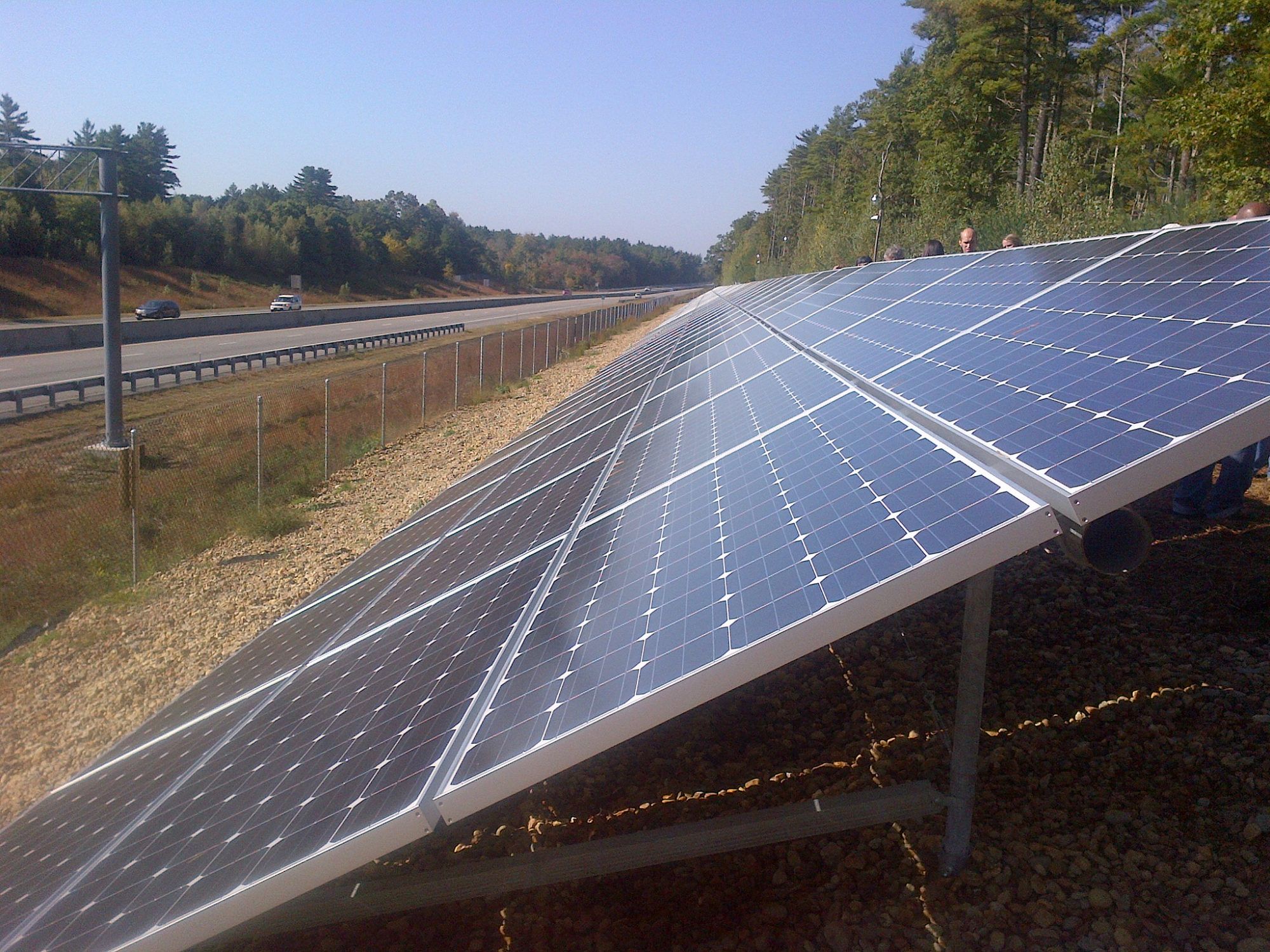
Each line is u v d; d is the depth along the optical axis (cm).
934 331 555
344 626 614
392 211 17162
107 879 385
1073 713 509
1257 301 314
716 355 1055
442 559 672
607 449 743
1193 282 375
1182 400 270
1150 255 458
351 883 403
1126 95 5131
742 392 677
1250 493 802
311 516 1491
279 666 597
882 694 583
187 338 5606
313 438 2147
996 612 670
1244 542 701
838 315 896
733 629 279
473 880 387
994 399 361
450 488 1202
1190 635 571
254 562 1251
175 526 1434
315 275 11619
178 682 864
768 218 12575
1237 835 384
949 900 375
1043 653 588
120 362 2058
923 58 7500
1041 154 4628
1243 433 241
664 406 830
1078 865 382
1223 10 1917
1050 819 417
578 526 513
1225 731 459
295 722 449
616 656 310
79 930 346
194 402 2842
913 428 367
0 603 1128
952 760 374
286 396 2681
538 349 4456
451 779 287
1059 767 458
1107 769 447
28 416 2538
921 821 430
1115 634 596
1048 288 508
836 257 3922
